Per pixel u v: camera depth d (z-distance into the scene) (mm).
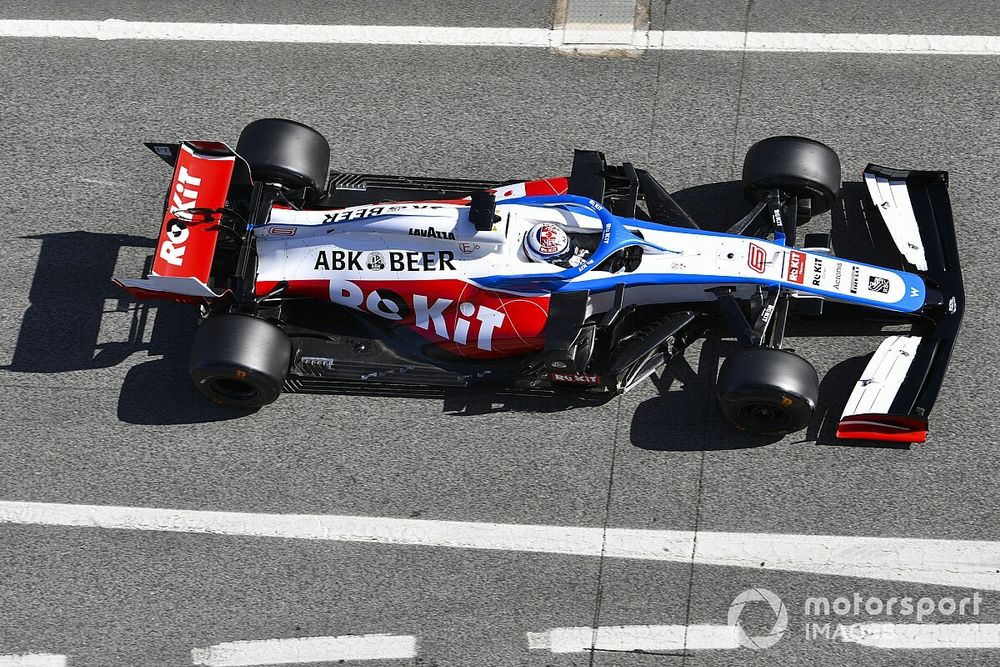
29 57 40375
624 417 32250
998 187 35812
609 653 29016
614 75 38875
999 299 33719
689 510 30781
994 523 30219
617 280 30250
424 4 41031
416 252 30859
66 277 35406
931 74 38188
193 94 39344
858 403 30234
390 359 31969
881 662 28703
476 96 38750
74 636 29750
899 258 34438
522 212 30469
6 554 30875
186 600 30109
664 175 36656
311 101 38969
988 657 28656
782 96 38031
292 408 32844
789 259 30844
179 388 33281
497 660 29078
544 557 30312
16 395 33312
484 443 32062
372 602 29906
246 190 33156
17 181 37469
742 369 29078
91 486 31828
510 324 30781
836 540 30188
